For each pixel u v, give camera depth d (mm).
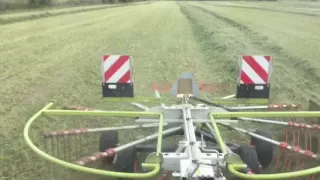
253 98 6762
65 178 5520
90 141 6934
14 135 7016
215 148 4852
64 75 12484
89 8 64625
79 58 16031
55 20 37844
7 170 5680
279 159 6172
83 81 11844
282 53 17391
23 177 5508
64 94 10180
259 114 5238
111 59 6594
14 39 21875
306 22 36562
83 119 8188
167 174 4461
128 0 124875
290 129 6988
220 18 42844
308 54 16703
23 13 41531
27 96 9734
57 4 62656
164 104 6586
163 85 11008
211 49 19375
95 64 14781
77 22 36500
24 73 12469
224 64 14883
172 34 27484
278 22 36219
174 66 14828
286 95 10570
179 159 3996
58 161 3861
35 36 23828
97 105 9344
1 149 6371
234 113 5250
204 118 5441
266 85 6691
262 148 5680
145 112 5297
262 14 50500
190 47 20531
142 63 15406
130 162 4953
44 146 6512
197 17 43562
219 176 3631
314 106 7445
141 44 21531
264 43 20688
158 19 43781
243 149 5059
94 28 30953
